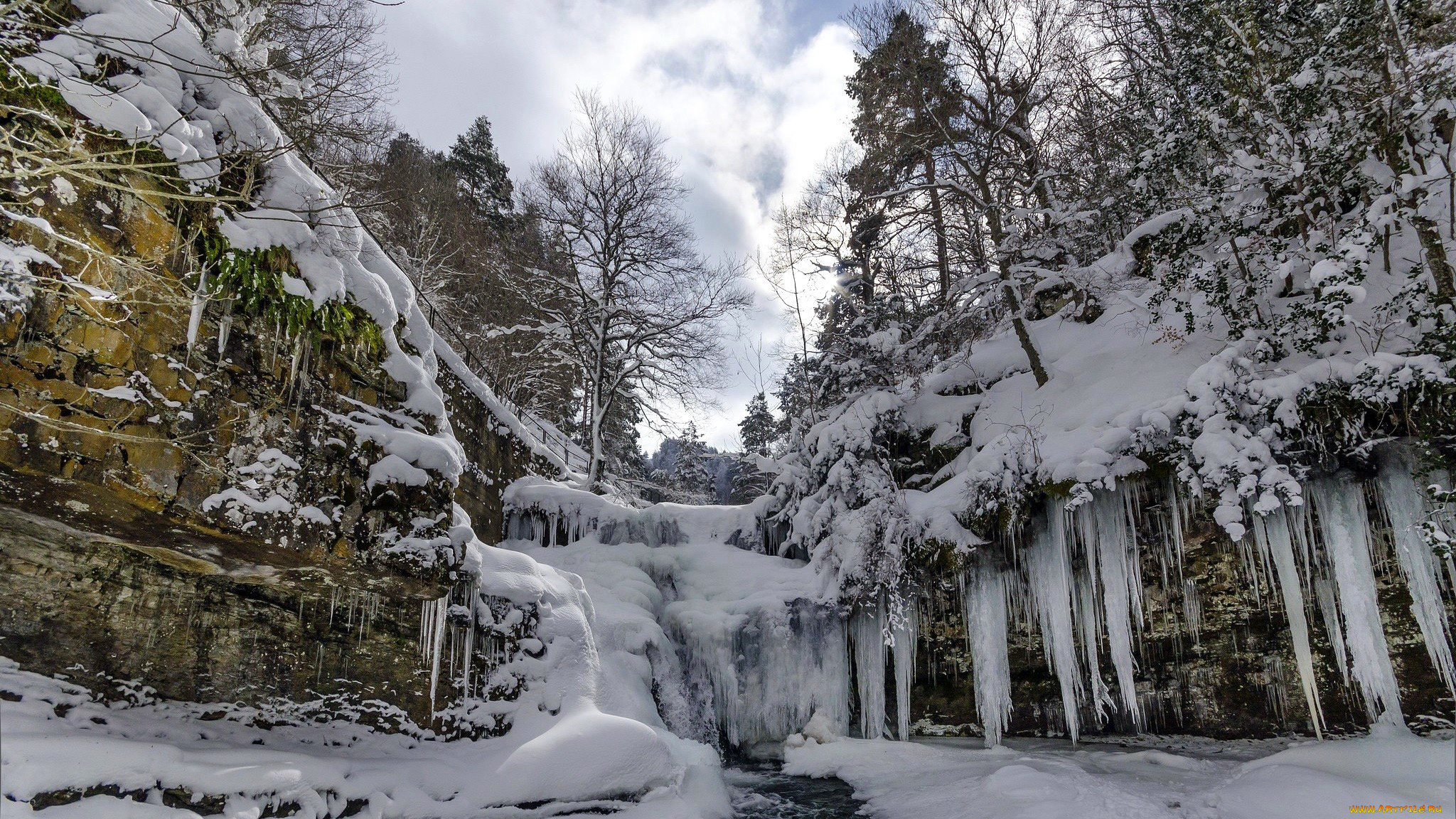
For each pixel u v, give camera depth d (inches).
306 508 231.6
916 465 542.3
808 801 365.1
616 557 533.3
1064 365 518.9
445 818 246.5
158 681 222.4
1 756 155.6
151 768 181.2
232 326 216.8
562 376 965.8
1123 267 528.1
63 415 172.4
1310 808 259.6
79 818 160.4
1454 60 309.0
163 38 215.5
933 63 661.3
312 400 242.7
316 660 261.4
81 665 204.5
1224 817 276.1
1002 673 426.9
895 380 575.8
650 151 820.0
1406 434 319.0
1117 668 391.5
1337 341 356.8
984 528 433.1
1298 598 336.5
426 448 278.4
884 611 473.7
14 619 193.2
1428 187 331.0
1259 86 372.2
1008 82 636.7
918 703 506.9
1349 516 333.4
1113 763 379.9
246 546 217.9
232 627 242.7
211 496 204.2
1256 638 407.5
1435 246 315.6
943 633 492.4
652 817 287.1
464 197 1170.0
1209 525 391.9
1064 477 393.1
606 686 358.3
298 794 210.2
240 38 301.7
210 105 227.3
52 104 176.6
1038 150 645.9
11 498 180.7
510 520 558.6
